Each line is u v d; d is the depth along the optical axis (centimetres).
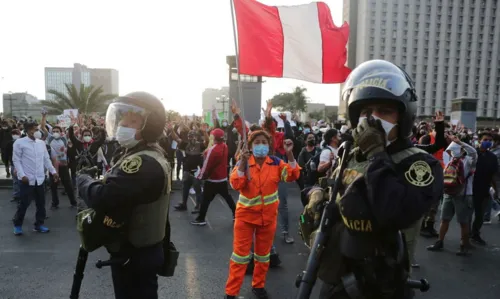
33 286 404
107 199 197
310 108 9862
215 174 641
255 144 372
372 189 149
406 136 174
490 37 9344
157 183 208
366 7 9188
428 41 9288
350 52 9744
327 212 179
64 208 786
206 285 417
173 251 250
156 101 223
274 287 418
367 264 165
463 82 9344
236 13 437
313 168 542
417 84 9294
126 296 227
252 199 363
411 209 147
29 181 592
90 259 486
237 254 364
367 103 178
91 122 1507
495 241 620
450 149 545
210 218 721
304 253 535
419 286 183
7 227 640
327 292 188
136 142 222
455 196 540
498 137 778
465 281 447
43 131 871
